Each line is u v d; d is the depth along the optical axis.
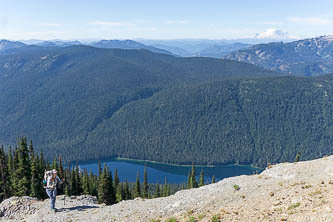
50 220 26.14
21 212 29.58
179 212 24.00
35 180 63.47
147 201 28.59
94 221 24.94
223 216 20.89
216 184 28.84
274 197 22.44
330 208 17.19
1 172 69.56
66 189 76.19
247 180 28.41
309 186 22.70
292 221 17.39
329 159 29.50
